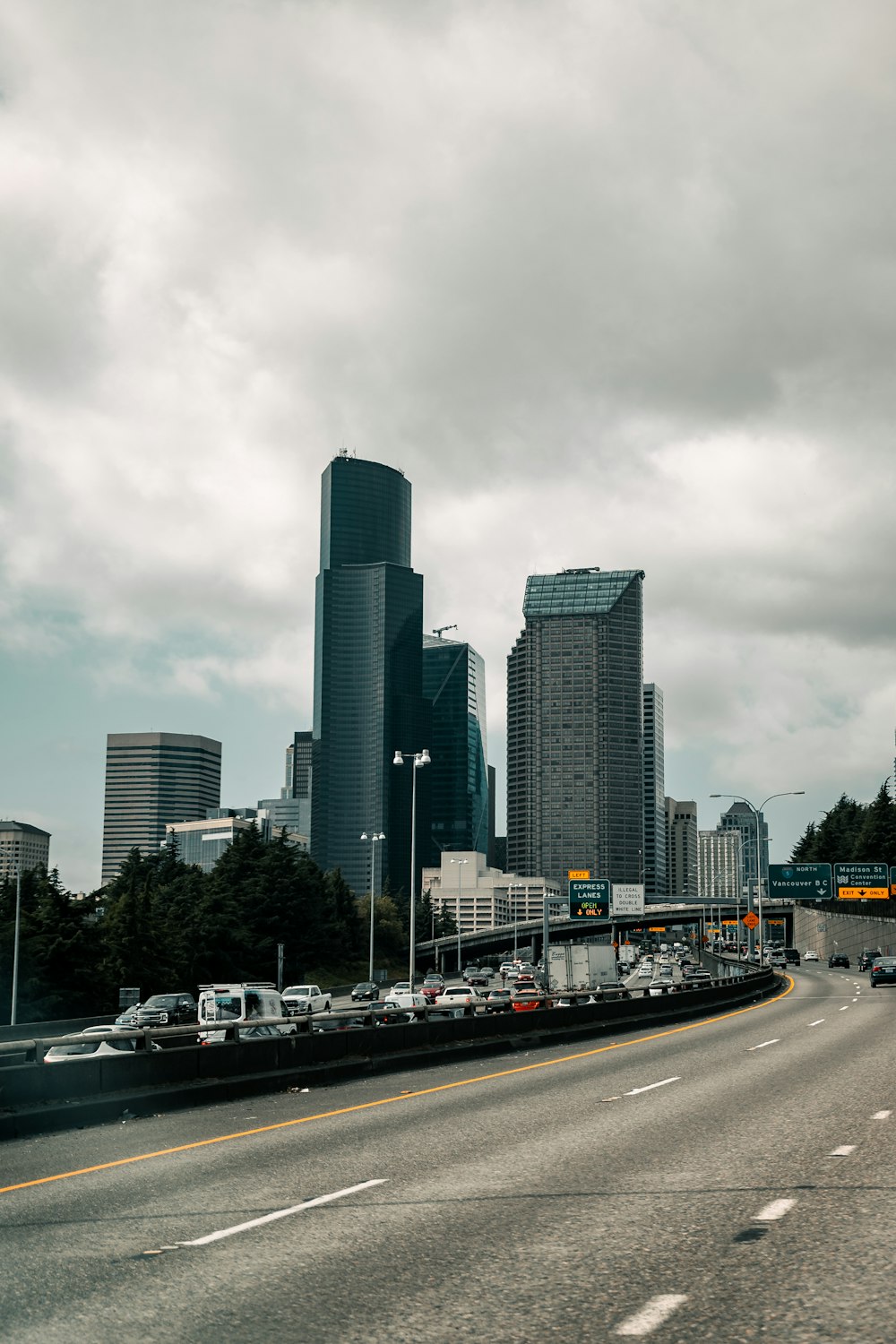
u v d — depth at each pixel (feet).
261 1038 74.59
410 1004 179.32
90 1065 60.39
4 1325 23.72
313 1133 52.39
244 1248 29.99
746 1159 42.01
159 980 299.58
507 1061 93.76
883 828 515.09
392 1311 24.12
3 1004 264.11
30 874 301.63
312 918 422.82
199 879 418.51
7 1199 37.60
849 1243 28.63
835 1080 68.74
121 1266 28.37
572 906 427.74
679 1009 148.97
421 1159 44.04
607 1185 37.58
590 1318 23.15
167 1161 45.09
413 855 230.07
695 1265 26.96
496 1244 29.78
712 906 617.62
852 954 458.50
